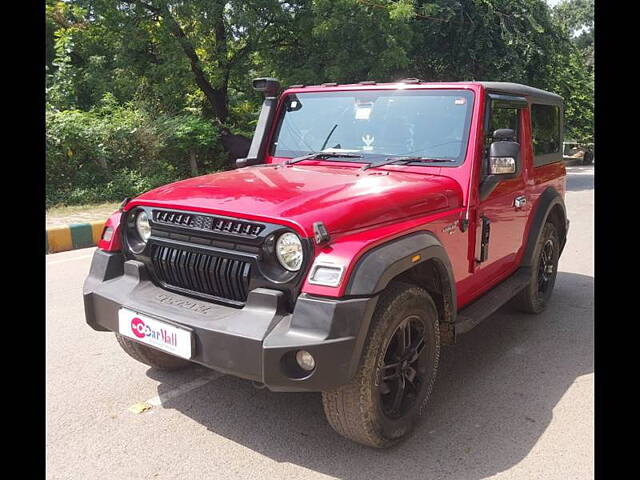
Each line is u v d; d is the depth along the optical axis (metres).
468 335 4.66
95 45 13.89
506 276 4.50
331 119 4.17
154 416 3.34
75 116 10.87
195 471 2.83
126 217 3.36
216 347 2.70
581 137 25.08
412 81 4.02
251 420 3.31
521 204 4.43
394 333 2.86
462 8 15.67
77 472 2.81
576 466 2.88
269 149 4.35
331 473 2.82
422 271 3.23
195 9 12.32
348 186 3.18
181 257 3.05
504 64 15.85
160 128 12.09
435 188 3.36
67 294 5.57
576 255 7.55
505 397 3.60
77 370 3.91
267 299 2.70
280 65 14.52
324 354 2.51
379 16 13.35
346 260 2.61
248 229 2.79
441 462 2.91
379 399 2.85
